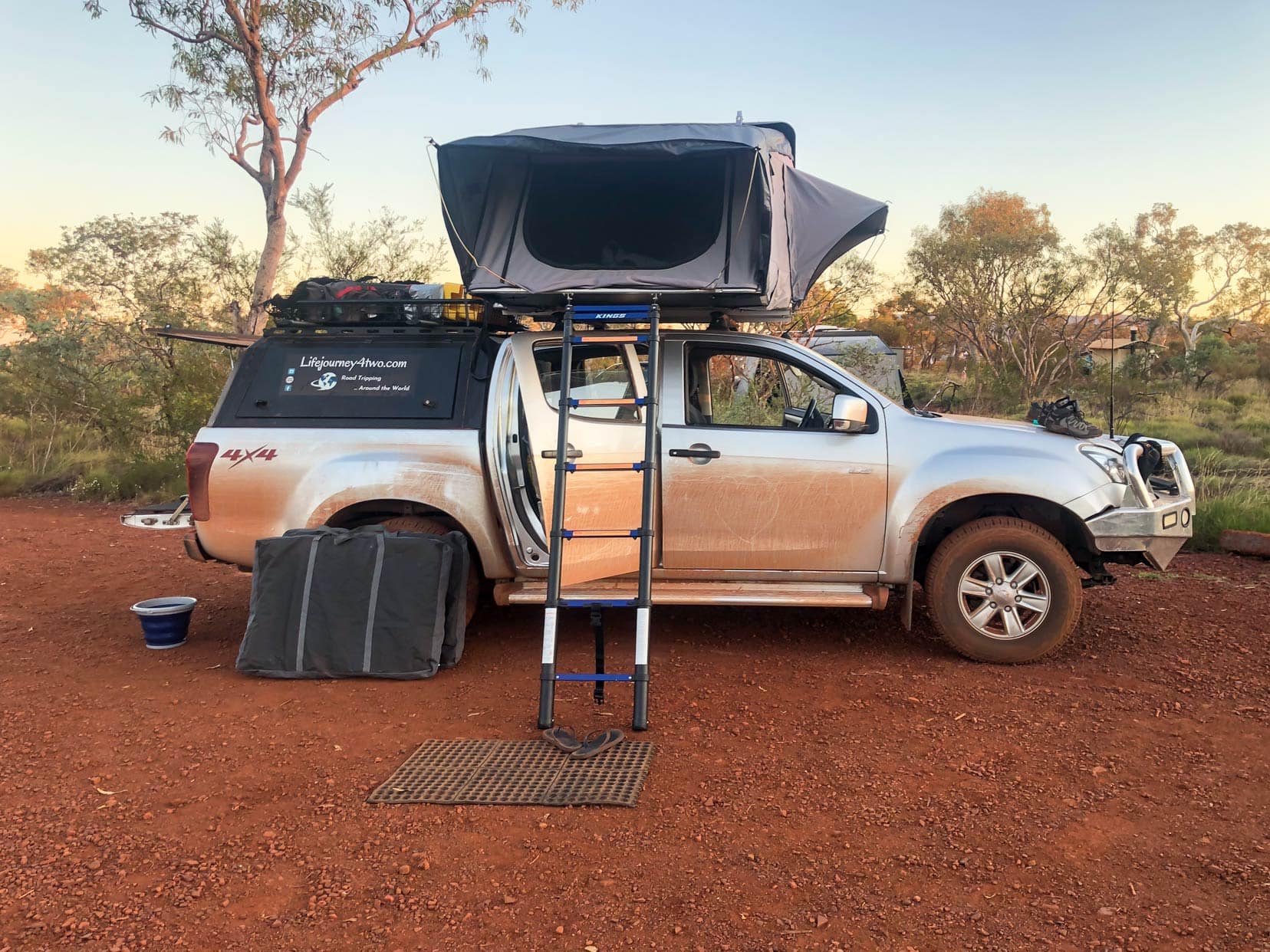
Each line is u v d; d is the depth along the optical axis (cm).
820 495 538
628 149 480
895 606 662
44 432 1426
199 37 1259
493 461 539
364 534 518
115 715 462
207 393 1252
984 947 271
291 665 511
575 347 564
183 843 339
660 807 360
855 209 586
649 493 454
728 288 484
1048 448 535
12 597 718
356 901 301
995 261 2867
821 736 428
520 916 292
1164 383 2450
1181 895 294
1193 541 852
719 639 588
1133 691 479
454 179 507
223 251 1391
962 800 362
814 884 306
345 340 575
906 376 3102
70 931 286
